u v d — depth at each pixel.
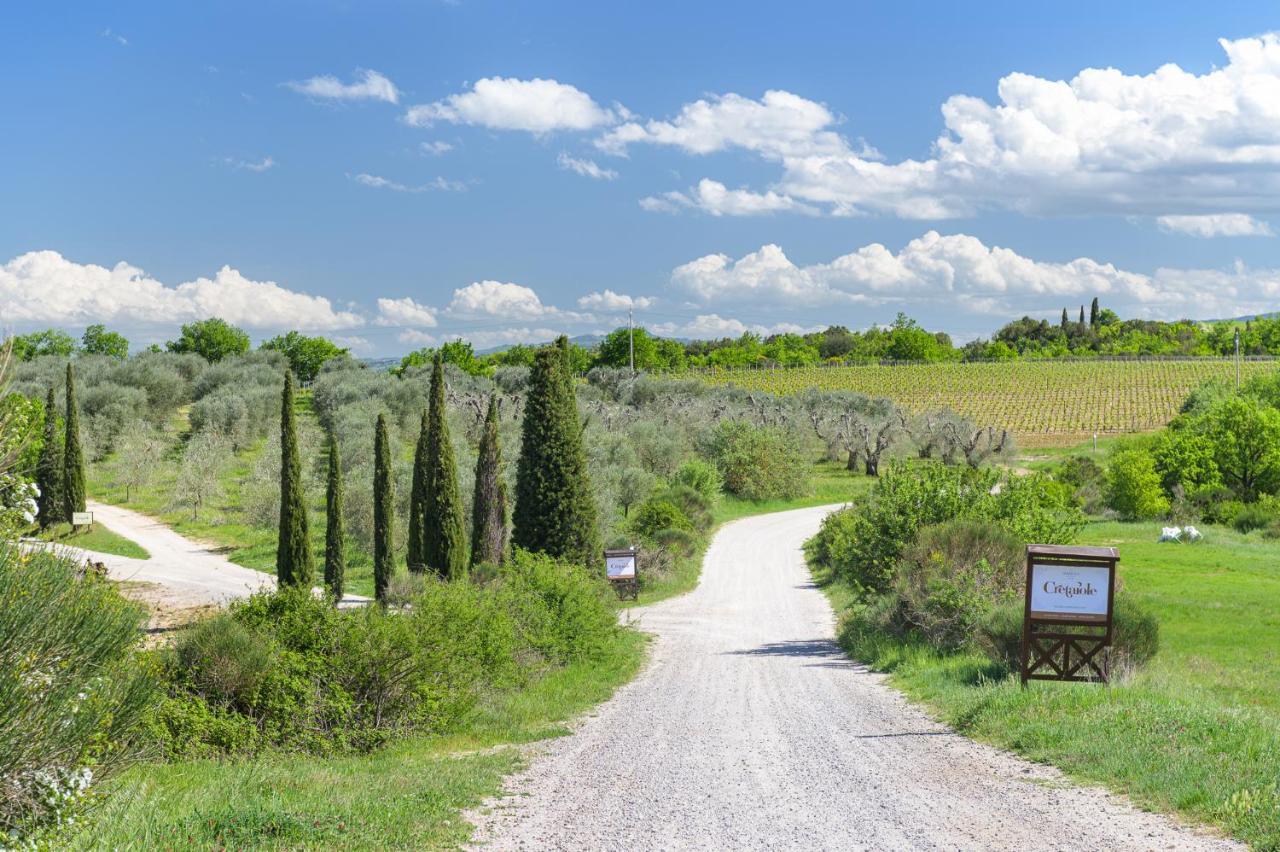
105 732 6.21
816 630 32.06
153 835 7.14
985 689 15.48
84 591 6.14
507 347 178.38
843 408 115.25
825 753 12.36
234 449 95.50
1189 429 75.75
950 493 26.48
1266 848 7.22
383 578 40.09
